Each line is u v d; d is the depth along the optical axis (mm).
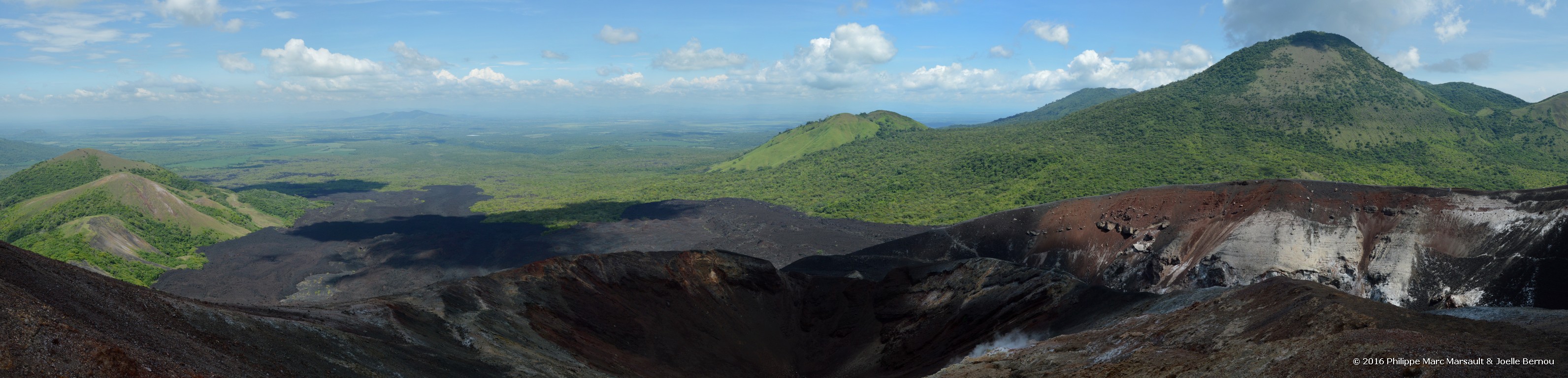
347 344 32188
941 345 58750
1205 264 80375
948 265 73875
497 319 48531
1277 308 31828
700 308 70938
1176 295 44062
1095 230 95812
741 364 63219
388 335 37031
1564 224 65188
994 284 64250
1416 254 72062
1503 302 64375
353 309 39781
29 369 17109
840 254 125750
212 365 22922
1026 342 49812
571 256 67375
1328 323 27672
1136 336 36562
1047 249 98312
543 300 57188
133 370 19453
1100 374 31312
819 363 67625
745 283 78125
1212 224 85750
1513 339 23141
